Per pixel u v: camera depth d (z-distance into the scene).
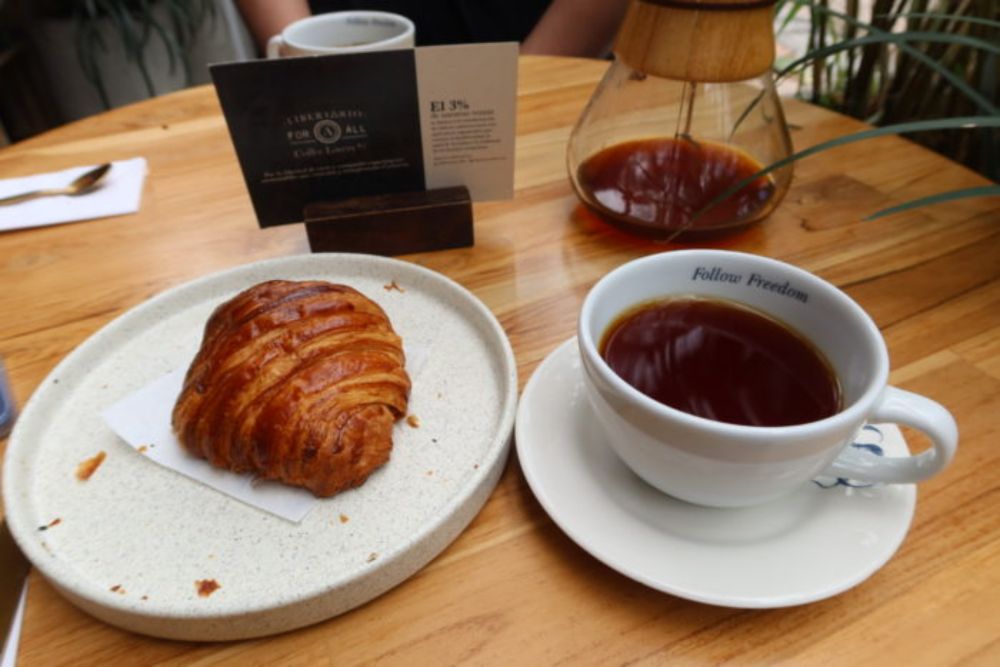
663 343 0.23
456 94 0.34
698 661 0.19
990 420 0.26
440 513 0.21
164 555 0.22
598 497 0.22
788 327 0.23
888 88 0.57
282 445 0.23
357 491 0.24
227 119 0.32
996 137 0.46
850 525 0.21
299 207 0.37
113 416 0.26
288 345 0.25
